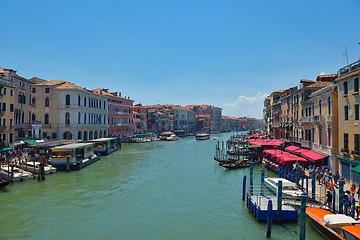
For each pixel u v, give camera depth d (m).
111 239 15.17
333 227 13.60
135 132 91.25
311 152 29.42
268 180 24.05
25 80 47.94
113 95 78.44
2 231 16.03
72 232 15.99
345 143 22.53
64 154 34.06
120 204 20.95
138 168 36.50
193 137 117.69
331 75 36.78
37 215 18.47
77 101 52.94
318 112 28.84
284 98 45.53
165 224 17.19
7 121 37.47
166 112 115.62
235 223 17.23
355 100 20.80
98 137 62.62
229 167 35.34
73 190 24.61
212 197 22.86
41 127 50.62
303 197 13.45
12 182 26.34
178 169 36.06
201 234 15.80
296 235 15.40
